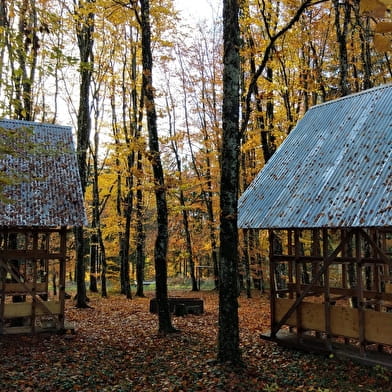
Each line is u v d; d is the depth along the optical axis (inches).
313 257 426.6
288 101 772.6
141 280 1021.8
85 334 515.5
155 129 527.8
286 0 587.2
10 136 283.0
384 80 804.6
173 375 341.1
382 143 396.8
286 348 436.1
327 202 385.7
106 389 311.9
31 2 283.9
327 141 463.8
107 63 935.7
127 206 992.9
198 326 571.5
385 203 335.6
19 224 467.8
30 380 331.3
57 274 1223.5
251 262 1014.4
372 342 365.7
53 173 545.6
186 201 1161.4
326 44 810.8
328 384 320.2
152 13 621.6
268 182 482.3
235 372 339.3
